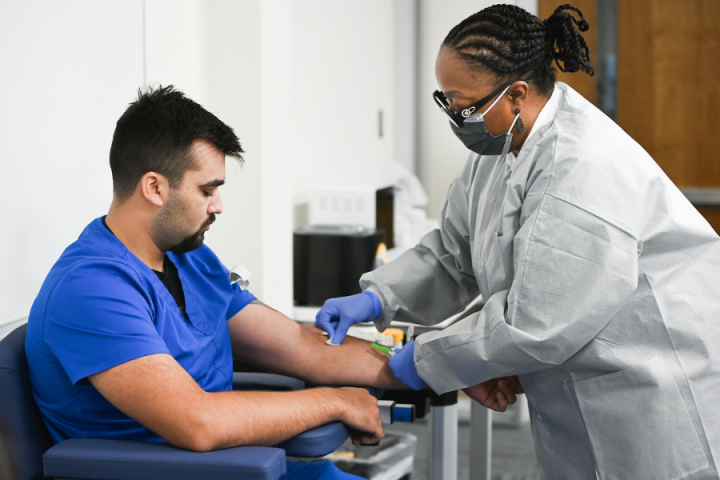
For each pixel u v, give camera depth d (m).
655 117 3.79
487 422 1.87
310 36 3.05
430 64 4.56
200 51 2.03
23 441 1.08
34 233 1.43
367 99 3.88
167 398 1.01
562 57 1.24
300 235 2.54
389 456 2.44
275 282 2.20
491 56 1.17
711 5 3.62
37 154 1.43
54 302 1.06
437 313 1.59
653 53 3.74
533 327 1.13
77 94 1.54
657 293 1.17
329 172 3.35
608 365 1.18
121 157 1.13
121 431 1.12
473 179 1.46
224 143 1.17
